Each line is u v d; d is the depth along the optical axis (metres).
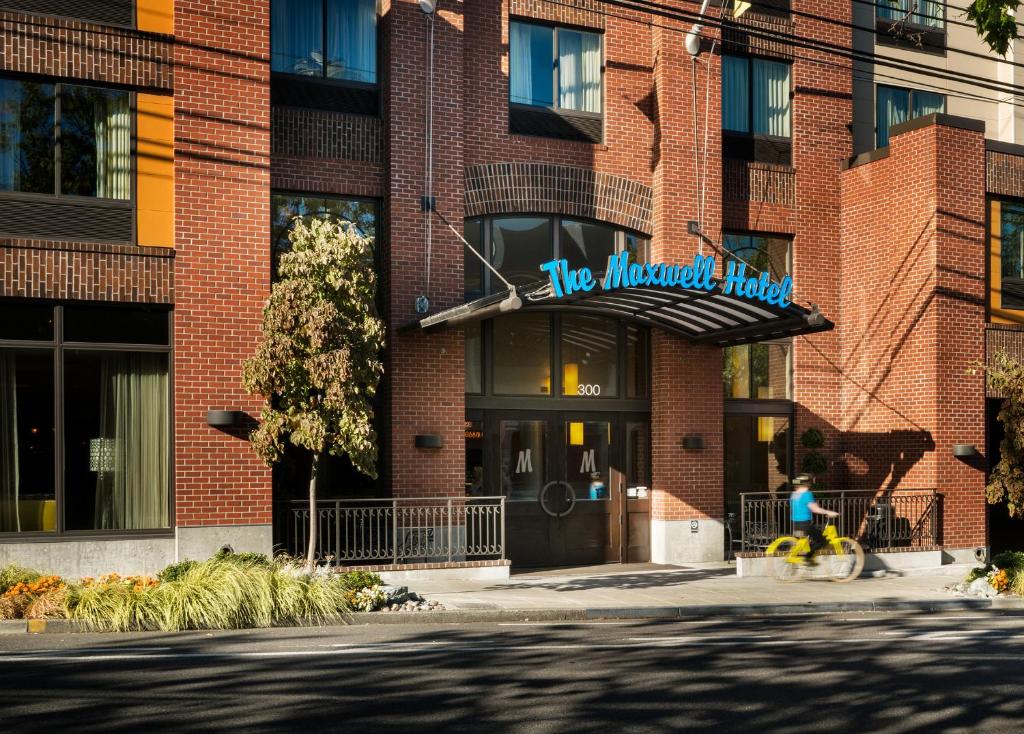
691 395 19.42
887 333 20.48
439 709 7.78
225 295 15.23
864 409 20.91
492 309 15.46
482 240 18.31
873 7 22.19
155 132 15.06
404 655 10.09
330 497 16.69
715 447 19.56
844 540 17.45
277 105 16.86
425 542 17.03
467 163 18.05
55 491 14.51
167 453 15.11
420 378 17.20
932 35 22.80
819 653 10.58
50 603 11.85
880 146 22.33
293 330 13.45
